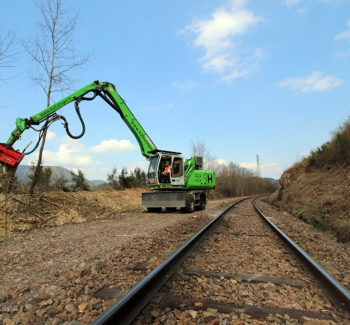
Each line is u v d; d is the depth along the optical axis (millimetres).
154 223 10453
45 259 5500
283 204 21500
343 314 3156
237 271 4645
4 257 5707
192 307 3312
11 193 10469
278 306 3361
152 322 2984
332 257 5809
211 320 3012
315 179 18547
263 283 4121
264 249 6238
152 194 14992
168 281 4145
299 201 17594
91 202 14555
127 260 5184
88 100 12406
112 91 13289
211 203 27984
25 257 5680
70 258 5512
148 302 3402
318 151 21375
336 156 17438
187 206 14609
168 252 5930
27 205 10562
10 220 9219
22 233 8711
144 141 14320
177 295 3662
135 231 8625
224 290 3844
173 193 14492
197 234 7055
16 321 3033
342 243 7895
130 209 16188
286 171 28422
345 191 12461
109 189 20953
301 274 4547
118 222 11023
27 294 3781
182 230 8820
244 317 3074
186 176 15758
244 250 6141
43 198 12125
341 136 16531
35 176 12367
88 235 8078
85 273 4480
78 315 3154
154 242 6762
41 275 4555
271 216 14508
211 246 6543
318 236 8430
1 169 10422
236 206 21844
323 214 11797
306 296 3658
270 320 3033
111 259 5215
